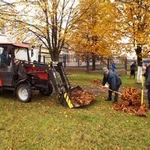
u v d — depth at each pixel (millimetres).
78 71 37094
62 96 12203
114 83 12758
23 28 18797
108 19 18703
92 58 36594
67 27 19891
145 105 11938
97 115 10688
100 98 14000
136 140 8320
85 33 21844
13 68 13109
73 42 22109
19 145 7781
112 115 10820
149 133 8883
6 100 12969
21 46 13703
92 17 21297
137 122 9961
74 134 8586
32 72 13070
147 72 13031
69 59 40844
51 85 13898
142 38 17156
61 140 8156
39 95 14242
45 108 11617
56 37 20531
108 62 35594
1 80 13281
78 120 10000
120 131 8961
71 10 19906
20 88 12750
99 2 18594
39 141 8062
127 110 11414
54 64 12852
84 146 7809
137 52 19656
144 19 17906
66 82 13109
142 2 16969
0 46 13414
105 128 9195
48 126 9242
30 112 10930
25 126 9219
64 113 10859
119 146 7891
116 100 12812
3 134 8523
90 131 8875
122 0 15008
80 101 12016
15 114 10578
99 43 21438
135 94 12109
